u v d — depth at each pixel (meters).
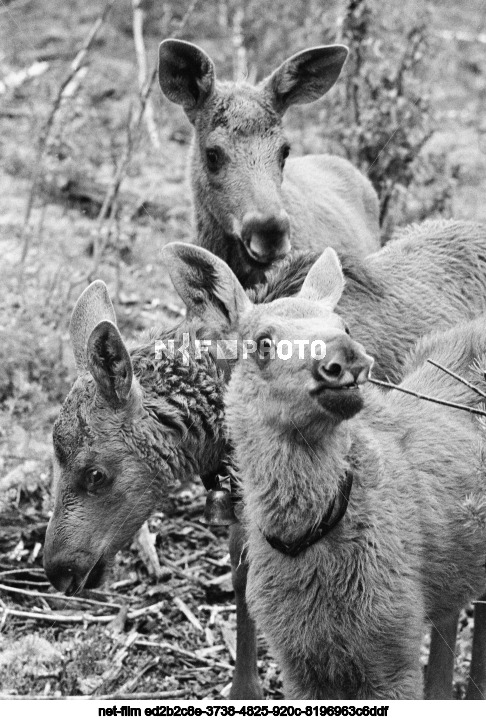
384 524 1.95
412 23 3.79
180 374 2.18
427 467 2.06
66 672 2.31
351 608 1.93
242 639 2.31
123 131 4.36
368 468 1.96
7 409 2.95
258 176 2.70
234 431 1.96
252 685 2.31
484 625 2.23
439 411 2.15
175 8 5.50
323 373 1.82
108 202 3.54
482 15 5.91
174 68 2.81
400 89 3.69
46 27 5.46
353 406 1.83
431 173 3.71
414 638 1.96
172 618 2.50
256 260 2.68
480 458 1.99
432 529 2.02
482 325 2.31
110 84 4.84
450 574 2.07
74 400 2.16
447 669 2.28
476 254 2.63
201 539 2.71
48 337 3.11
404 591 1.95
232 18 5.36
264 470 1.93
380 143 3.62
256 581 1.99
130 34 5.46
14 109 4.54
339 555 1.93
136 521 2.19
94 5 5.70
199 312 2.06
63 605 2.49
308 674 2.00
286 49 4.75
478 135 4.78
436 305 2.50
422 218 3.64
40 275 3.44
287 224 2.66
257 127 2.75
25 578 2.54
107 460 2.14
